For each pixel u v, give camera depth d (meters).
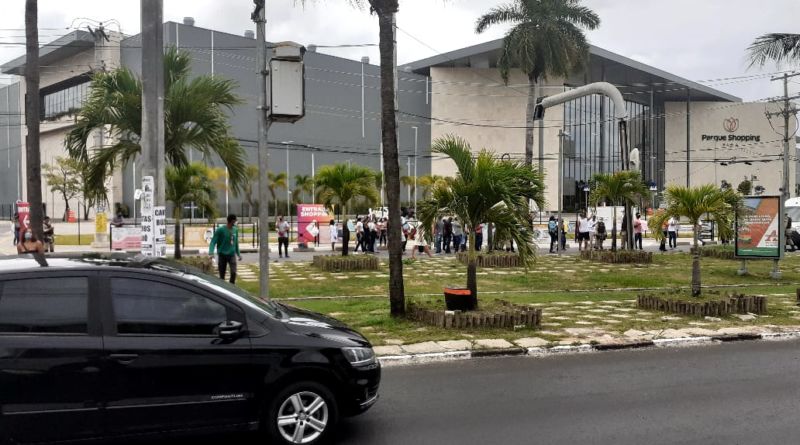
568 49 36.00
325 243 31.59
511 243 12.77
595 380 7.70
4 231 48.47
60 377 4.74
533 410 6.52
